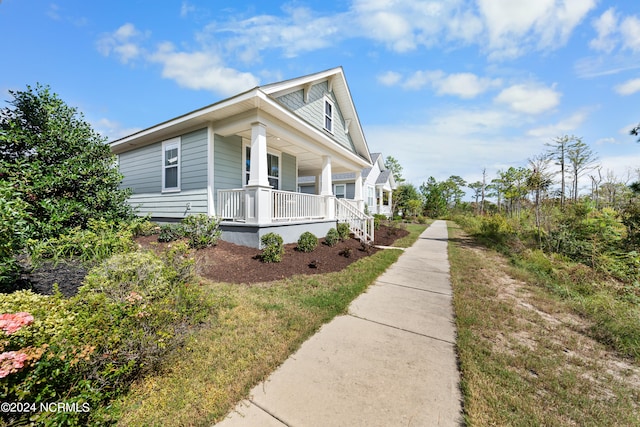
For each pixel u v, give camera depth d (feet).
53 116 17.29
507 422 5.57
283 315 10.37
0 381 4.33
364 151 40.91
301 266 17.66
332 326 10.04
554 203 29.60
